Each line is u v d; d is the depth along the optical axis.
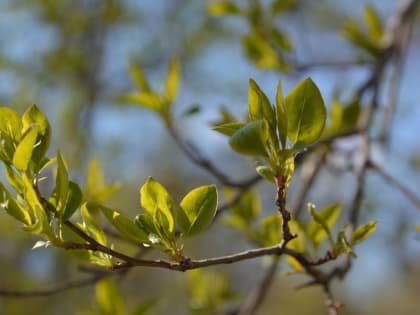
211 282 0.93
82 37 1.62
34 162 0.54
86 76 1.61
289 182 0.54
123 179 1.72
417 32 1.76
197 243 2.06
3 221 1.46
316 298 2.67
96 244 0.54
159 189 0.55
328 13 1.62
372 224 0.59
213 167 0.81
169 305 2.00
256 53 0.94
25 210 0.54
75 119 1.59
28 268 1.54
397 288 2.65
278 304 2.70
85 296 1.42
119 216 0.55
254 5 0.95
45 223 0.53
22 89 1.58
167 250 0.55
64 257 1.43
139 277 2.00
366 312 2.67
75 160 1.53
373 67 0.96
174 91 0.81
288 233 0.56
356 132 0.82
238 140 0.51
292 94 0.54
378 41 0.96
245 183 0.81
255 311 0.83
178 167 2.29
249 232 0.81
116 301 0.81
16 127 0.55
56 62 1.58
